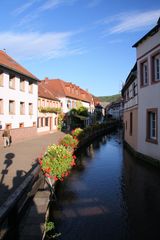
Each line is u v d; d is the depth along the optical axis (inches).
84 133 1071.6
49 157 366.6
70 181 480.1
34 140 1103.0
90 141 1280.8
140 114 692.7
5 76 1098.1
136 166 609.6
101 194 400.2
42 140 1103.0
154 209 336.5
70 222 298.8
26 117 1309.1
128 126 937.5
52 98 1775.3
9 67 1090.7
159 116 573.9
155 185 442.6
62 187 441.1
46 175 348.2
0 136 898.7
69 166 377.7
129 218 308.8
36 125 1433.3
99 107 3356.3
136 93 745.6
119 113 3789.4
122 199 375.2
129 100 912.9
